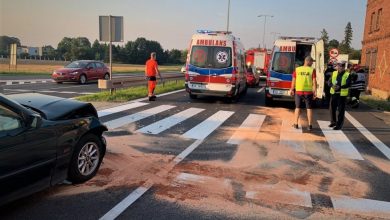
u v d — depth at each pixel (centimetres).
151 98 1531
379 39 2417
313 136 955
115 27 1522
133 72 4894
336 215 483
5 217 441
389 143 919
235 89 1537
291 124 1118
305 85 1023
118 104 1369
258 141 865
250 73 2611
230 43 1516
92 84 2422
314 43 1506
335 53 2483
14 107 435
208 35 1531
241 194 536
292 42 1480
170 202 498
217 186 562
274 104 1562
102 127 579
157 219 450
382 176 651
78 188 533
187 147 779
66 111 529
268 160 712
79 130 531
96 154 578
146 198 507
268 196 534
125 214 459
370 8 2741
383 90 2245
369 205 520
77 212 459
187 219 453
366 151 824
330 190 570
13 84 2205
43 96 595
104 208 473
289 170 657
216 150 765
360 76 1620
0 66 4881
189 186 557
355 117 1355
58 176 499
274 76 1488
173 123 1039
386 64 2209
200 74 1536
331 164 709
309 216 476
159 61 12056
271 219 463
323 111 1479
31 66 5462
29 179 448
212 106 1445
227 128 1002
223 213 473
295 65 1486
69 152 513
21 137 432
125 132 897
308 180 610
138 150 738
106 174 591
